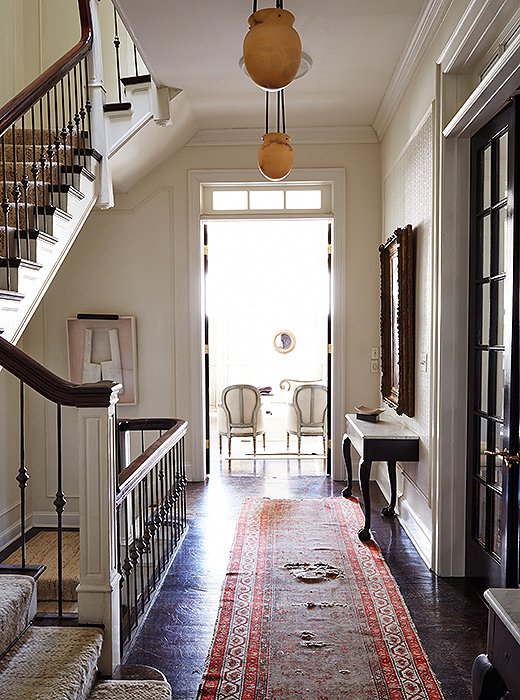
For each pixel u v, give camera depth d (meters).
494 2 2.76
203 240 6.40
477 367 3.60
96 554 2.68
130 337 6.26
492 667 1.59
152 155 5.77
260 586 3.69
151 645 3.02
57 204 3.97
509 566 2.97
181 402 6.32
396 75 4.77
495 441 3.32
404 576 3.85
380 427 4.80
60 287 6.30
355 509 5.30
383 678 2.69
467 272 3.72
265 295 11.60
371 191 6.25
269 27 2.62
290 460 7.57
